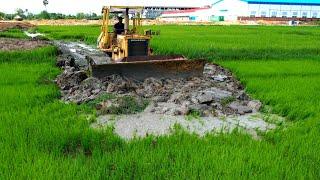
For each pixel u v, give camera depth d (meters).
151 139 8.36
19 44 26.16
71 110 10.71
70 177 6.41
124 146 8.05
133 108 11.26
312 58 21.62
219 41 29.67
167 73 14.12
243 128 10.09
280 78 15.05
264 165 7.00
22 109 10.38
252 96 12.98
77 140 8.41
